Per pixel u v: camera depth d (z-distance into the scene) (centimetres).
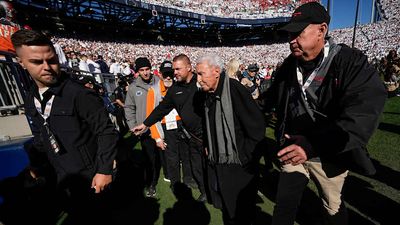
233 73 391
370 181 346
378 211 277
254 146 210
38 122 167
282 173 202
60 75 158
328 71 157
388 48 3522
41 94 162
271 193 337
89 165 167
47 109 158
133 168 439
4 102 260
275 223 193
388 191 318
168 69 339
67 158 162
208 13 4172
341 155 161
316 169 184
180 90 282
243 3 4481
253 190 222
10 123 234
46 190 190
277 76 200
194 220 285
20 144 193
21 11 2325
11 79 275
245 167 215
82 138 163
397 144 477
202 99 256
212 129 217
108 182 161
